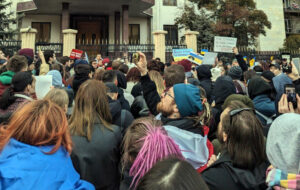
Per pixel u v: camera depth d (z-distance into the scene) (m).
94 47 17.08
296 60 3.57
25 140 1.36
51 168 1.30
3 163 1.26
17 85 2.82
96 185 1.97
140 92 4.02
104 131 2.11
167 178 0.94
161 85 3.70
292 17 32.97
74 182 1.38
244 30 21.33
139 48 16.55
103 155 2.01
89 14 23.23
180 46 16.14
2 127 1.46
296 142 1.32
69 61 7.73
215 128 3.09
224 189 1.60
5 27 20.55
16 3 23.25
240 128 1.69
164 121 2.26
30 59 5.07
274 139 1.43
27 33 13.47
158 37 15.63
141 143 1.53
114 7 21.42
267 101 3.55
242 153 1.64
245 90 4.96
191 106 2.15
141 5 21.39
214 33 21.28
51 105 1.50
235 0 21.17
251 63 10.31
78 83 3.73
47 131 1.37
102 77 3.55
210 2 22.09
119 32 22.80
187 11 23.50
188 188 0.93
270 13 29.83
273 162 1.42
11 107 2.68
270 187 1.44
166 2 26.38
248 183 1.56
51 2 19.86
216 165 1.76
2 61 5.42
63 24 19.70
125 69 5.18
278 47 29.27
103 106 2.21
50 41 23.41
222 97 3.72
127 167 1.66
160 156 1.43
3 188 1.18
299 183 1.27
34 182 1.22
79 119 2.11
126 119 2.68
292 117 1.40
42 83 3.37
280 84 3.46
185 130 2.09
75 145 1.99
